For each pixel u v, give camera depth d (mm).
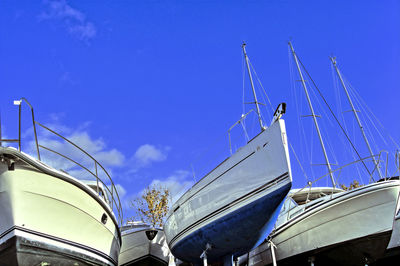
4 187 7121
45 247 7609
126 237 12789
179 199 11828
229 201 9648
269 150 8797
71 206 7984
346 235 10320
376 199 9852
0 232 7281
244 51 14492
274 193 8547
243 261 15133
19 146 7055
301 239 11500
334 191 13742
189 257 12008
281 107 8680
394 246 11617
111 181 9914
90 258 8648
